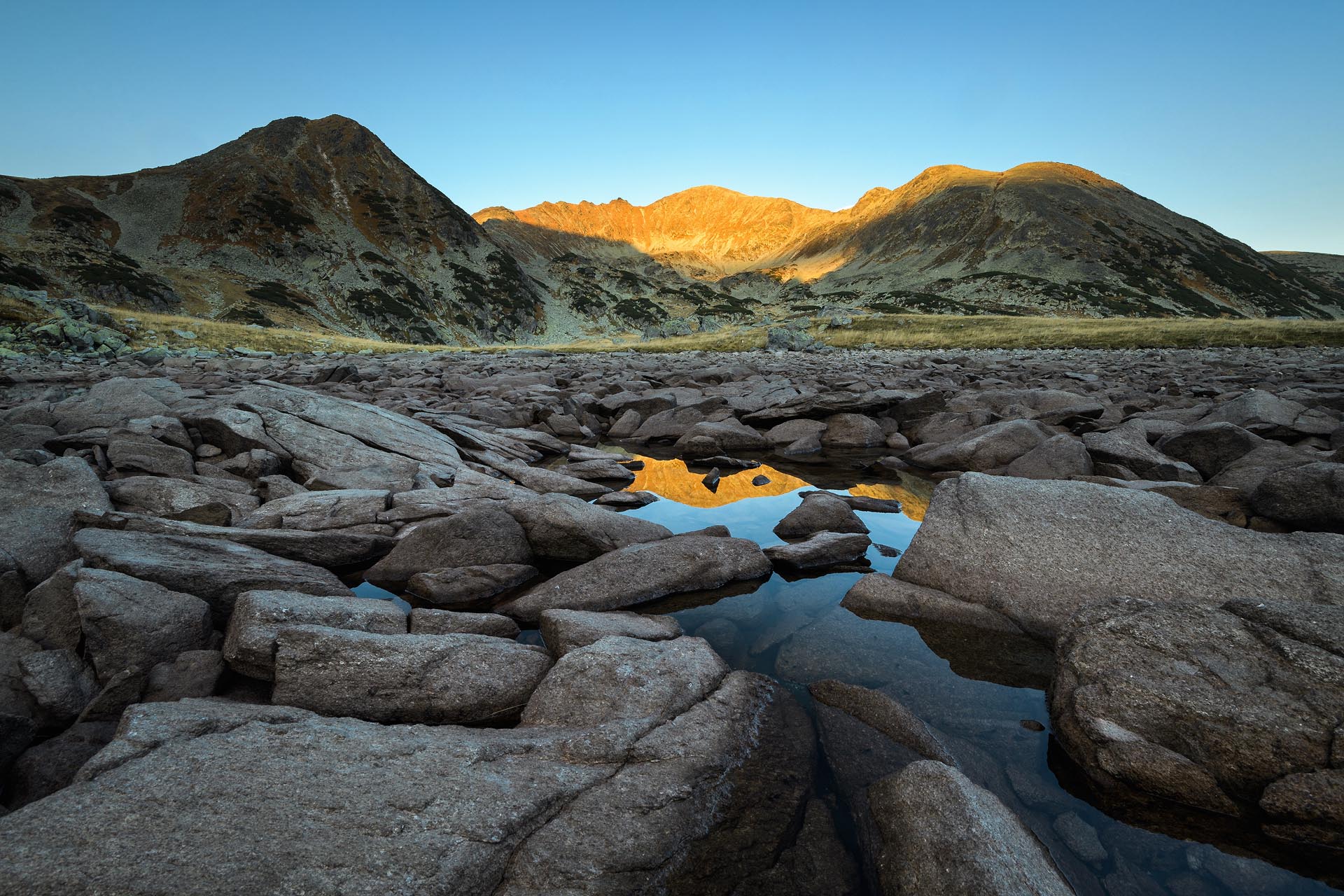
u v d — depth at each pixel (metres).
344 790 4.08
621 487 14.98
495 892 3.68
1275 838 4.48
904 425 21.47
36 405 16.17
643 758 4.86
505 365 41.97
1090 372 33.22
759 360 50.00
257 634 5.95
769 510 13.00
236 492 11.40
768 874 4.05
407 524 10.66
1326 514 8.82
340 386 27.88
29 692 5.44
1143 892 4.09
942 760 5.20
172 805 3.81
